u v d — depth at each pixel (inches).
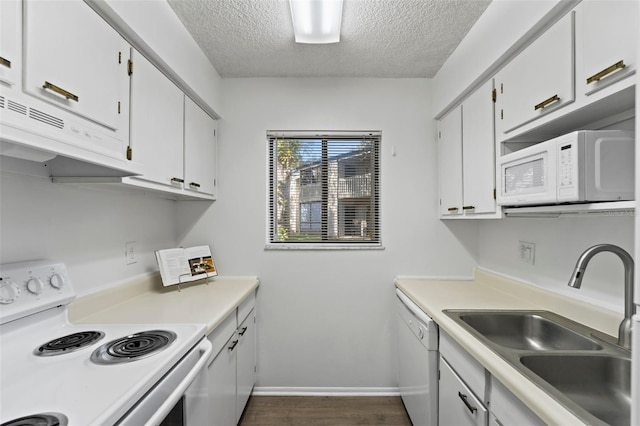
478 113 66.2
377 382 88.4
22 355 35.6
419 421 65.1
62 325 44.7
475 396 43.1
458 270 89.3
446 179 83.2
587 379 38.1
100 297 55.6
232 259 89.0
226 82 89.7
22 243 42.2
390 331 88.7
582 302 50.9
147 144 53.3
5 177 40.2
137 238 69.9
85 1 39.3
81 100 37.7
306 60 80.4
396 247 89.5
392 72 87.2
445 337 55.2
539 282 63.2
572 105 40.9
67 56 35.5
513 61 53.8
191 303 62.1
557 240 58.2
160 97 57.9
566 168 37.1
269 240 92.0
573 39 40.4
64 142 30.5
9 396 26.9
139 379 30.0
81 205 52.8
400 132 90.3
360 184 92.4
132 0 46.5
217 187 89.4
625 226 44.8
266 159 90.4
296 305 88.7
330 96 90.0
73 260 51.1
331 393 87.8
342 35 69.4
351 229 92.1
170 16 59.0
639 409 21.3
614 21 34.2
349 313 88.8
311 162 92.7
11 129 25.3
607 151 35.5
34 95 31.1
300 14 60.7
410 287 79.0
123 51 46.7
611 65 34.6
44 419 23.5
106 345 38.1
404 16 62.8
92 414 24.3
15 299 37.4
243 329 73.2
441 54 77.4
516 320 57.0
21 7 29.9
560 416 26.3
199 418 42.2
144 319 51.7
